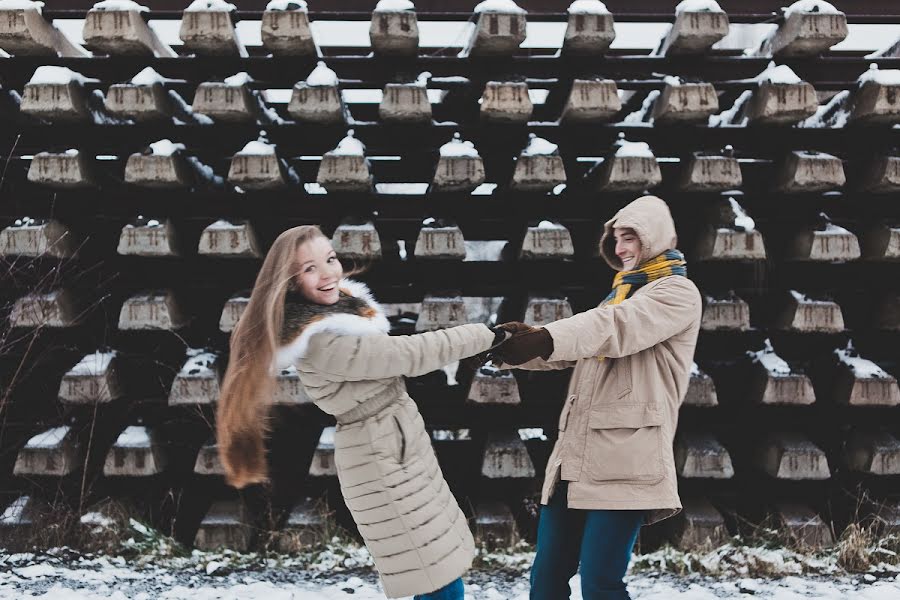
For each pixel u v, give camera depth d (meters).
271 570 3.74
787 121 3.95
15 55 3.93
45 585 3.43
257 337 2.37
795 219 4.26
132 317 3.97
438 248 3.93
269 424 4.21
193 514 4.25
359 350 2.28
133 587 3.46
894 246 3.98
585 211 4.29
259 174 3.79
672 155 4.21
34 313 3.96
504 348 2.49
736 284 4.30
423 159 4.60
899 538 3.90
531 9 4.39
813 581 3.60
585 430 2.52
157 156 3.83
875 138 4.08
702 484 4.17
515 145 4.19
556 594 2.65
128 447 3.99
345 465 2.38
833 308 4.00
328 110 3.74
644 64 4.03
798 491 4.27
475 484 4.35
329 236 4.21
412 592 2.32
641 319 2.44
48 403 4.28
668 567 3.80
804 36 3.78
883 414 4.23
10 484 4.23
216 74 3.96
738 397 4.27
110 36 3.69
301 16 3.69
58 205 4.14
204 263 4.29
